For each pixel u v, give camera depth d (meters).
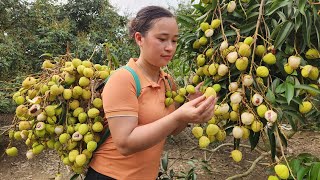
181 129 1.42
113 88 1.14
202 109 1.00
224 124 1.40
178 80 2.21
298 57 1.24
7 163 3.93
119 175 1.27
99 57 5.09
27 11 5.60
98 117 1.35
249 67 1.31
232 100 1.22
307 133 4.55
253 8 1.40
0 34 4.91
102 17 6.46
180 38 1.67
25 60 5.27
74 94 1.37
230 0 1.48
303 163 1.40
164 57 1.18
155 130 1.06
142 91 1.20
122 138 1.11
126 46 5.15
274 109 1.25
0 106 4.79
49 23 5.98
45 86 1.39
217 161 3.84
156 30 1.14
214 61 1.39
